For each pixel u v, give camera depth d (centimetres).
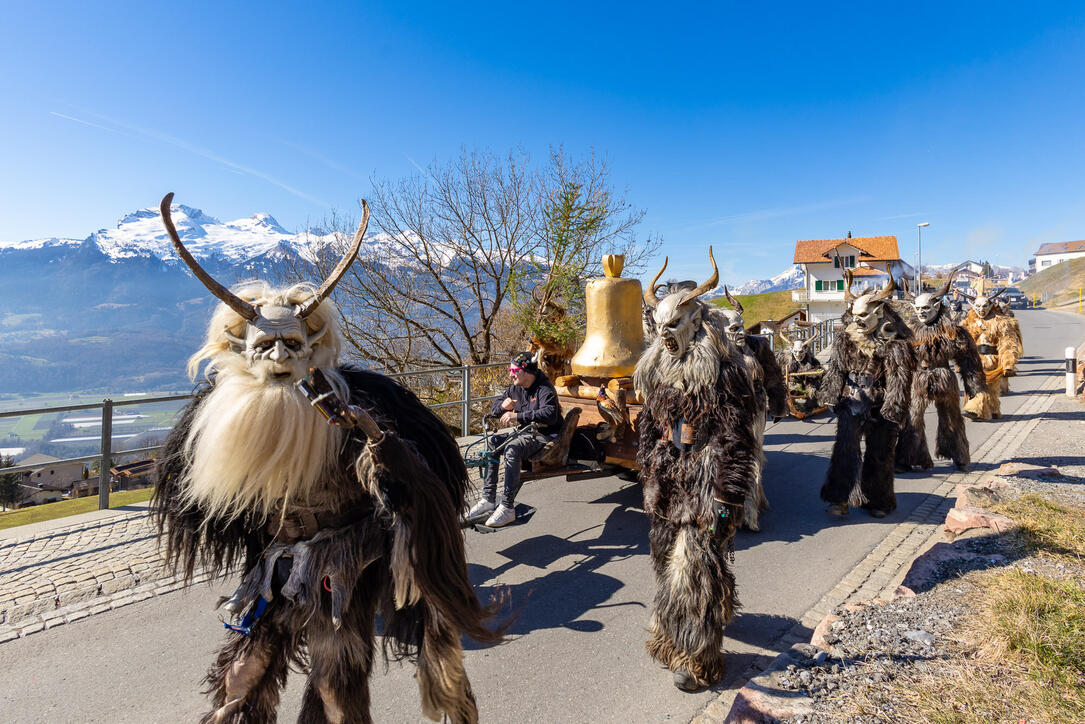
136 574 454
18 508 639
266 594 202
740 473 304
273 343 175
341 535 200
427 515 195
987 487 542
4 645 360
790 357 1115
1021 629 294
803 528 552
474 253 1591
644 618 390
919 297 735
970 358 730
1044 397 1239
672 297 315
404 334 1616
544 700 306
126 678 329
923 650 297
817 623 381
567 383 583
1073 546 405
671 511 324
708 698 307
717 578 310
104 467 616
